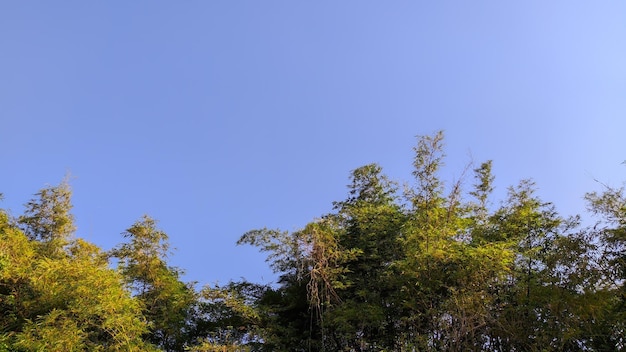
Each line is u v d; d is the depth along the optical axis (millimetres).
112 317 11406
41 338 10602
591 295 9711
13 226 14445
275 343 13234
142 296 14477
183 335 14938
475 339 11070
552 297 10391
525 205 12883
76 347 10789
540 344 10266
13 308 11852
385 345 12297
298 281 13867
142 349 11805
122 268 14430
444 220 12633
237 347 12797
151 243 15047
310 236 13258
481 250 11109
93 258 14773
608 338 10047
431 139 13539
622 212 10602
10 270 11844
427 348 11000
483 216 14117
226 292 13969
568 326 10062
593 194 11219
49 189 16594
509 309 11016
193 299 14422
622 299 9852
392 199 15930
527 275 11508
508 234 12516
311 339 13328
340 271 12883
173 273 15703
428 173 13203
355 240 14242
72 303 11453
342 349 12625
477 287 11094
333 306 12672
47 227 15914
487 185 15344
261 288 15625
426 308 11648
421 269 11688
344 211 15539
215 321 15375
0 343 10539
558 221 12359
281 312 14398
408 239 12391
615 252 10133
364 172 16500
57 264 12344
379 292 13133
